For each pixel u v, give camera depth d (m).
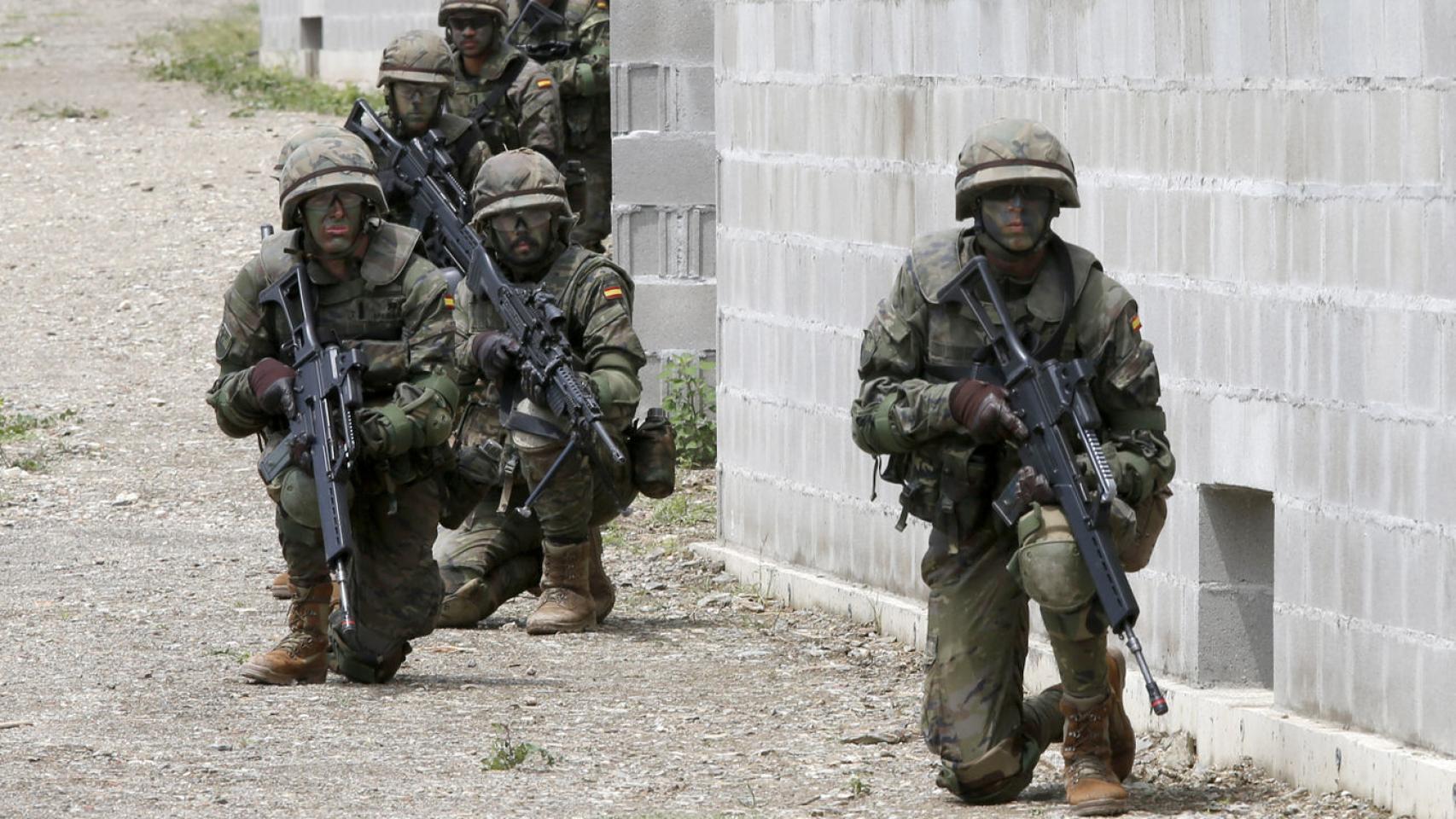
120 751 24.56
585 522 32.56
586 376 31.09
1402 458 22.06
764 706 27.84
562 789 23.11
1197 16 25.03
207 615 33.56
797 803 22.62
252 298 27.95
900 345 21.86
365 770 23.88
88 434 49.81
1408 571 22.05
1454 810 20.84
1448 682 21.52
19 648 30.78
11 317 60.81
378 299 27.42
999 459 21.72
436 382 27.44
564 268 31.52
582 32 49.59
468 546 33.28
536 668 30.28
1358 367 22.66
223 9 133.25
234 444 49.41
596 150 50.41
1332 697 23.33
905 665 30.34
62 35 119.56
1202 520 25.45
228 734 25.64
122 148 82.81
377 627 28.50
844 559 34.06
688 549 39.19
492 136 43.97
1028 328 21.31
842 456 33.84
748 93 36.41
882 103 32.16
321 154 26.72
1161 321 25.95
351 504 28.38
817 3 33.91
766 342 36.22
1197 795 23.11
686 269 47.12
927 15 30.86
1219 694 25.28
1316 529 23.45
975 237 21.64
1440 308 21.41
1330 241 23.03
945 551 22.16
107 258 66.88
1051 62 28.00
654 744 25.53
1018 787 22.47
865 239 32.72
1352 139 22.61
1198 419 25.34
